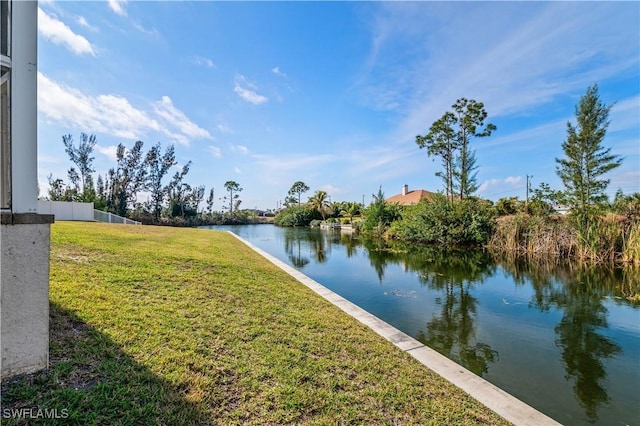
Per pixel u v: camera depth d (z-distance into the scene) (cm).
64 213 1748
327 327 371
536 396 333
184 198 3938
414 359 318
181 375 215
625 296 748
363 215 2988
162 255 620
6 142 176
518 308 645
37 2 183
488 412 234
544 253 1359
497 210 2125
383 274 966
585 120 1553
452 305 656
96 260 485
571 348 455
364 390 240
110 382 193
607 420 293
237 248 1095
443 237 1772
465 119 2344
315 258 1285
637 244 1115
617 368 395
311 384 236
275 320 361
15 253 174
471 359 416
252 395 210
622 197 1380
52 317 261
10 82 171
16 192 174
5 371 173
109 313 290
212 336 287
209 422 177
